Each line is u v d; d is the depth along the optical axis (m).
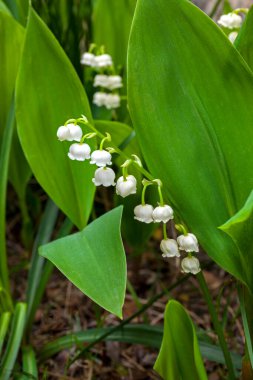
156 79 0.33
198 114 0.33
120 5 0.47
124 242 0.52
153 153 0.34
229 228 0.31
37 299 0.42
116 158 0.42
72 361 0.40
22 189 0.48
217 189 0.33
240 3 0.56
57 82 0.38
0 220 0.41
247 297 0.35
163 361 0.34
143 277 0.50
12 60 0.44
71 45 0.48
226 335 0.44
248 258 0.33
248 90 0.32
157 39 0.33
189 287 0.49
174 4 0.32
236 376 0.39
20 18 0.48
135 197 0.42
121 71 0.48
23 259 0.52
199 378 0.34
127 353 0.44
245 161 0.33
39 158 0.38
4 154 0.41
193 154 0.33
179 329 0.33
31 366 0.40
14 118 0.41
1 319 0.40
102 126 0.41
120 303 0.31
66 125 0.34
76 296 0.49
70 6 0.48
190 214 0.34
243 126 0.33
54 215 0.44
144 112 0.34
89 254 0.33
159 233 0.53
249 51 0.34
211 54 0.33
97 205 0.53
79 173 0.39
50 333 0.46
